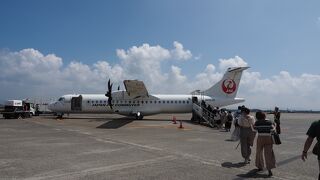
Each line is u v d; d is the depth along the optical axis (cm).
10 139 1934
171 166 1148
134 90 3909
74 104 4238
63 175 990
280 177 998
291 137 2278
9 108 4444
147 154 1411
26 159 1256
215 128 3045
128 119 4169
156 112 4119
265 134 1038
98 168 1099
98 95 4269
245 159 1219
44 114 6047
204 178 972
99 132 2456
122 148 1590
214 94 4144
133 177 973
